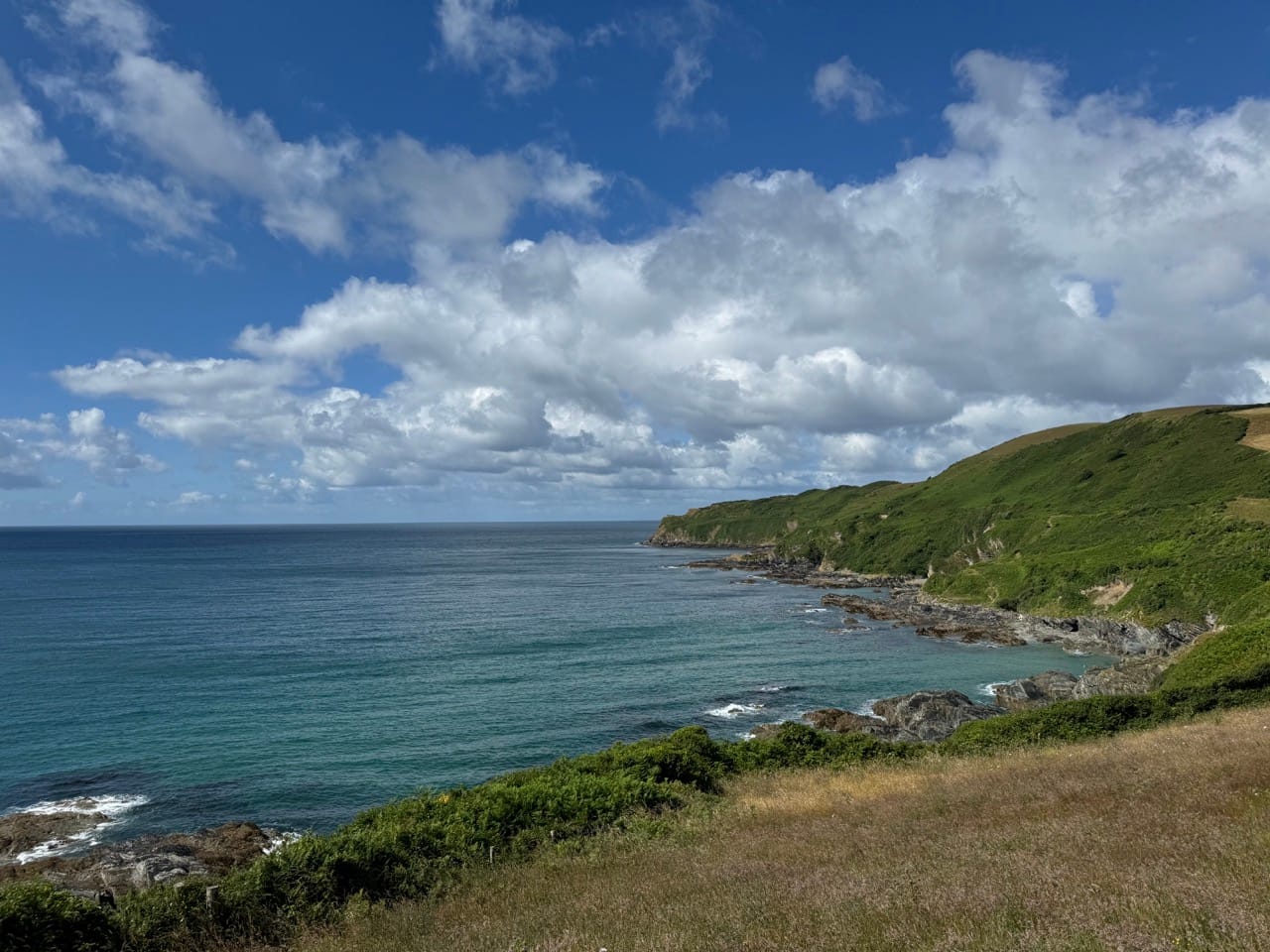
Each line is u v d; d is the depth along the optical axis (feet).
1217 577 246.27
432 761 143.02
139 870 86.99
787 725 111.14
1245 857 32.27
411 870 54.08
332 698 186.29
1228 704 109.29
